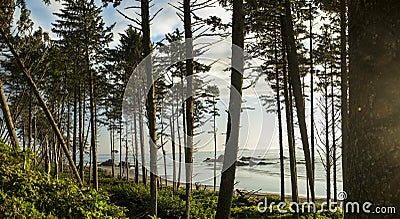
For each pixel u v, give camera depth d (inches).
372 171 49.4
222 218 217.3
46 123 713.6
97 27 815.1
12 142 320.8
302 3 459.5
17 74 503.5
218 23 345.4
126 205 636.7
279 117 497.7
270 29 370.9
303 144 293.4
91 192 299.4
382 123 48.7
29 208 225.1
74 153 928.9
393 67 48.4
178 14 336.8
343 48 337.4
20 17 393.1
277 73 501.0
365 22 51.8
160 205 588.1
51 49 578.9
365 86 51.3
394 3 48.7
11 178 248.4
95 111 997.8
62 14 796.0
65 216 249.1
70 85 762.8
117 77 847.1
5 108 325.4
